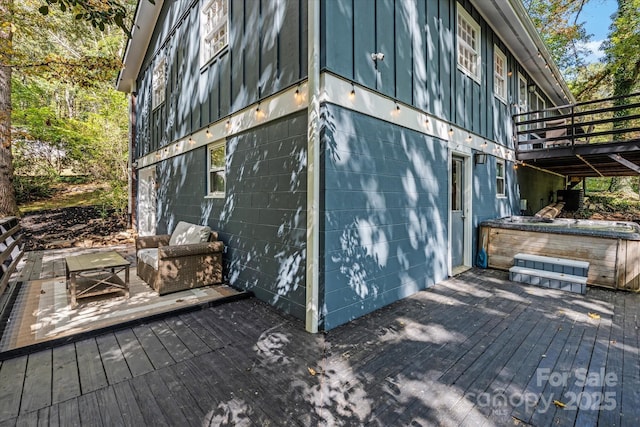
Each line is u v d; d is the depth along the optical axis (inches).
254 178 161.2
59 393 81.6
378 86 144.9
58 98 591.8
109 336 115.1
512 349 106.3
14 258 195.0
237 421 72.0
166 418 72.8
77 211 422.3
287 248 139.2
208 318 132.6
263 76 153.9
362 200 137.0
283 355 102.3
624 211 526.6
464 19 223.8
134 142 396.2
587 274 172.2
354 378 89.4
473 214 229.5
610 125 619.8
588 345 108.8
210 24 215.5
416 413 75.0
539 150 284.4
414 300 156.9
